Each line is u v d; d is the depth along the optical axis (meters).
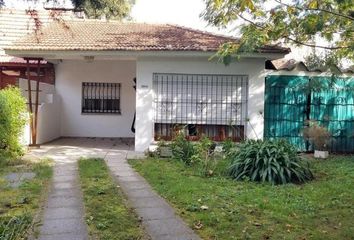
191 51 12.85
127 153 13.02
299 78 13.83
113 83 17.53
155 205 7.05
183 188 8.05
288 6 7.10
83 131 17.52
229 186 8.39
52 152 13.07
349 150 13.98
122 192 7.98
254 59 13.27
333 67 9.16
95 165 10.68
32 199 7.29
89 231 5.66
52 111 16.27
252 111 13.36
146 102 13.36
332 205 7.10
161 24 17.50
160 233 5.62
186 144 11.41
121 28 16.58
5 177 9.09
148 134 13.36
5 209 6.68
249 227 5.88
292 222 6.16
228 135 13.51
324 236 5.55
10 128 11.59
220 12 8.90
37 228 5.62
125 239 5.38
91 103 17.55
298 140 13.85
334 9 6.87
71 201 7.22
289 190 8.07
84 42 13.87
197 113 13.48
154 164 10.91
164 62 13.34
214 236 5.51
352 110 13.98
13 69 16.72
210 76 13.45
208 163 9.95
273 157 9.09
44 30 15.07
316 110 13.89
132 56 13.25
